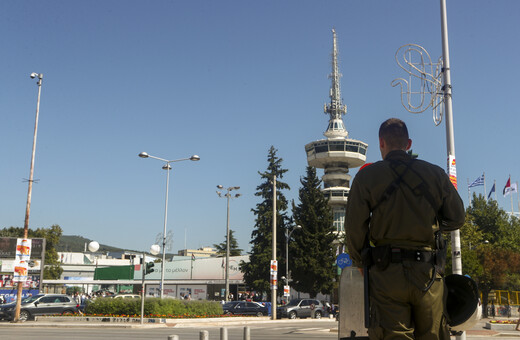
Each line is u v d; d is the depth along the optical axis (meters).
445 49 11.90
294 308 41.91
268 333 22.56
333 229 62.75
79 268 129.00
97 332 22.14
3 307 31.05
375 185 2.68
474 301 2.70
